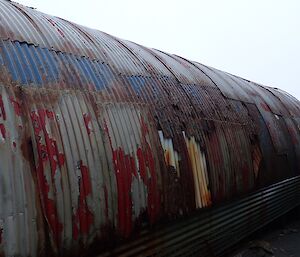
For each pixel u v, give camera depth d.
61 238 4.01
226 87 9.98
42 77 4.38
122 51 6.69
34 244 3.72
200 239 7.05
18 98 3.94
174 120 6.45
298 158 13.05
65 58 4.98
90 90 4.96
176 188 6.05
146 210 5.33
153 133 5.76
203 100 7.99
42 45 4.79
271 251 9.80
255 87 13.10
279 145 11.39
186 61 9.85
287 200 12.38
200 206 6.75
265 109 11.59
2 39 4.27
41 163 3.89
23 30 4.72
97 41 6.21
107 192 4.63
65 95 4.52
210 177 7.14
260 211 10.09
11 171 3.61
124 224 4.91
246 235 9.31
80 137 4.43
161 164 5.73
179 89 7.34
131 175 5.07
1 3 5.07
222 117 8.37
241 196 8.79
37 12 5.73
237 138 8.68
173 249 6.16
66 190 4.09
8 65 4.08
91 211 4.38
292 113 14.16
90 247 4.41
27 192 3.71
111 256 4.82
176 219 6.09
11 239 3.52
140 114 5.66
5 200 3.51
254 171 9.32
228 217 8.19
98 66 5.48
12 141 3.69
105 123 4.90
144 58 7.24
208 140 7.34
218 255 7.87
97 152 4.59
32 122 3.96
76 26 6.32
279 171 11.20
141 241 5.36
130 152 5.14
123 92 5.58
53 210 3.93
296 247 10.41
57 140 4.13
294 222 13.64
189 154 6.57
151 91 6.30
